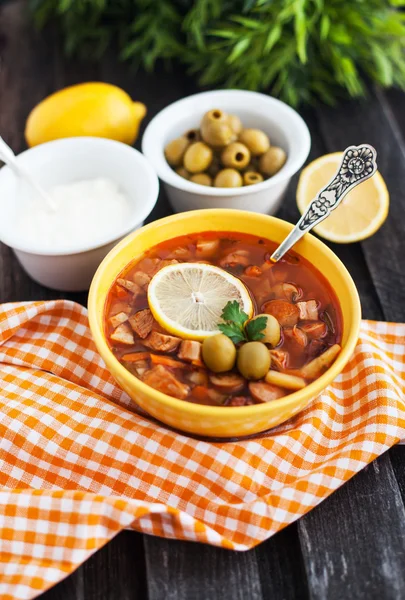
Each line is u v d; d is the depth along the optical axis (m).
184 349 0.46
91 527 0.44
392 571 0.45
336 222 0.60
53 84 0.76
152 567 0.45
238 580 0.45
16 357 0.53
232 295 0.49
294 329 0.48
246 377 0.46
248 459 0.47
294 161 0.59
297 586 0.45
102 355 0.46
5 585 0.43
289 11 0.66
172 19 0.74
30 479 0.48
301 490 0.46
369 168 0.48
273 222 0.51
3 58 0.79
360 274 0.60
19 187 0.58
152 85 0.75
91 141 0.60
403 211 0.63
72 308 0.54
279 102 0.62
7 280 0.60
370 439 0.48
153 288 0.48
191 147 0.59
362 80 0.76
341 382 0.52
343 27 0.70
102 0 0.72
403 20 0.73
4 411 0.49
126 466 0.47
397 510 0.47
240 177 0.59
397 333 0.54
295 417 0.50
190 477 0.47
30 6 0.78
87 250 0.53
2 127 0.72
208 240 0.53
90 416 0.49
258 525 0.45
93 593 0.45
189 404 0.44
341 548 0.46
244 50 0.70
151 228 0.51
